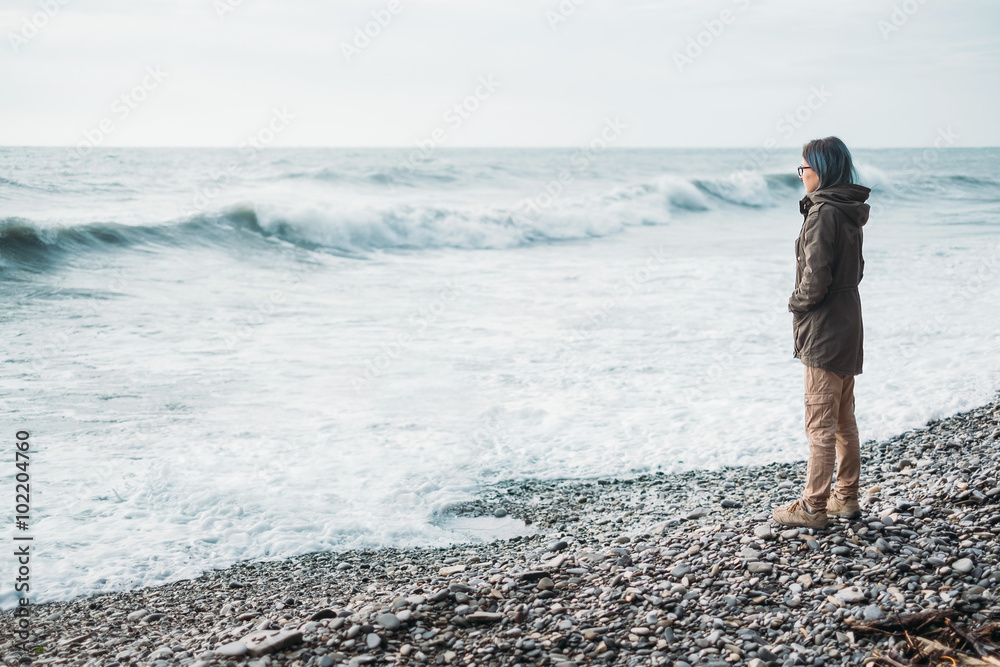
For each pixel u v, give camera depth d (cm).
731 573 374
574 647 320
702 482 587
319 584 439
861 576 350
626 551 431
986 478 455
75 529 504
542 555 462
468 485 596
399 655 317
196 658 325
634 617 341
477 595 371
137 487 571
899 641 295
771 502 529
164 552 479
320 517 536
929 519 408
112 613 400
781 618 327
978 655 278
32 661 344
